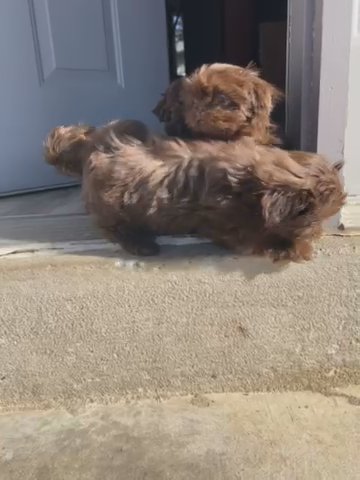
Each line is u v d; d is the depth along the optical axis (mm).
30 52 1478
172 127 1106
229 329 1147
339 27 1093
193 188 985
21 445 1053
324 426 1078
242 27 2250
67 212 1346
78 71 1554
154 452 1021
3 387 1162
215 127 1013
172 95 1098
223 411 1131
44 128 1541
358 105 1198
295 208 935
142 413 1133
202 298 1120
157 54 1655
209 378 1183
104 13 1554
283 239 1005
